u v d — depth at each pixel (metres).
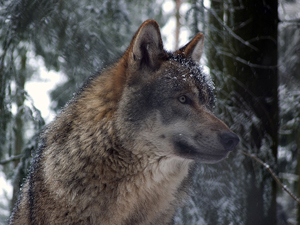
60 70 11.54
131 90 5.66
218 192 9.16
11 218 6.72
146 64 5.75
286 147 13.75
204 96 5.88
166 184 6.05
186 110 5.65
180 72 5.75
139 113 5.54
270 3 9.16
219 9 10.21
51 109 13.73
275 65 9.25
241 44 9.17
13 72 8.88
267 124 9.05
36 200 5.52
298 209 12.09
